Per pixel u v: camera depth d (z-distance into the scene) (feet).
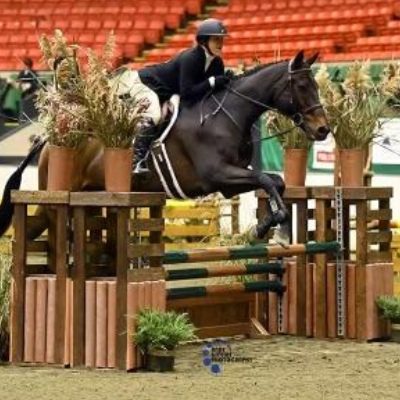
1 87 80.89
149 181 40.57
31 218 37.42
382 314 41.19
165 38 95.04
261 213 42.57
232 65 84.89
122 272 33.65
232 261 43.21
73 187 37.83
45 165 37.78
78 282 34.17
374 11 87.04
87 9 99.14
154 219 34.63
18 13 100.27
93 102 33.94
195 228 65.05
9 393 28.45
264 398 27.58
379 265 41.50
